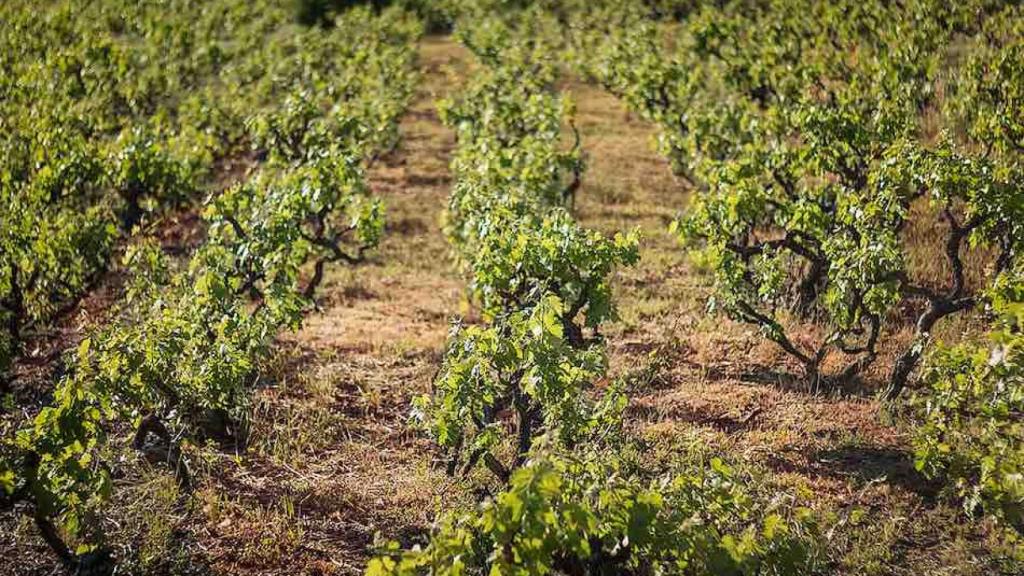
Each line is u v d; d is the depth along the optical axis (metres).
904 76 14.38
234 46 27.23
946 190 8.36
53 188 11.59
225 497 7.16
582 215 14.80
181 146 13.85
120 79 18.72
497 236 8.45
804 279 10.07
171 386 7.23
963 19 16.53
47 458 5.96
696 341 10.10
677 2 28.53
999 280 7.12
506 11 34.62
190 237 14.20
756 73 17.08
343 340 10.38
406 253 13.55
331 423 8.45
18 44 21.77
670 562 5.30
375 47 25.70
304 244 9.67
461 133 14.82
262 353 7.95
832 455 7.67
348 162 10.48
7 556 6.45
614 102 23.94
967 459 6.41
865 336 9.76
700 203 9.57
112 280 12.39
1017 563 6.16
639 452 7.54
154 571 6.28
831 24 18.17
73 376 8.20
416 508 7.07
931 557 6.34
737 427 8.21
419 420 7.00
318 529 6.84
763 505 6.39
